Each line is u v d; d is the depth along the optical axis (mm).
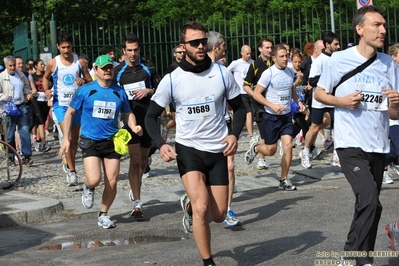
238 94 7523
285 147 12898
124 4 37375
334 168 15070
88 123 10188
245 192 13148
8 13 37812
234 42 26750
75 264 8203
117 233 9953
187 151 7363
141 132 10320
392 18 28062
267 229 9727
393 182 13617
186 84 7359
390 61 7086
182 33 7387
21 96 16438
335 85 7109
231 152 7289
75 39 24844
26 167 16344
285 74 12547
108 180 10250
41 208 11156
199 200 7148
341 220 10016
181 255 8359
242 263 7906
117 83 11422
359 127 7012
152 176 14430
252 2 31422
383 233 9125
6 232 10336
